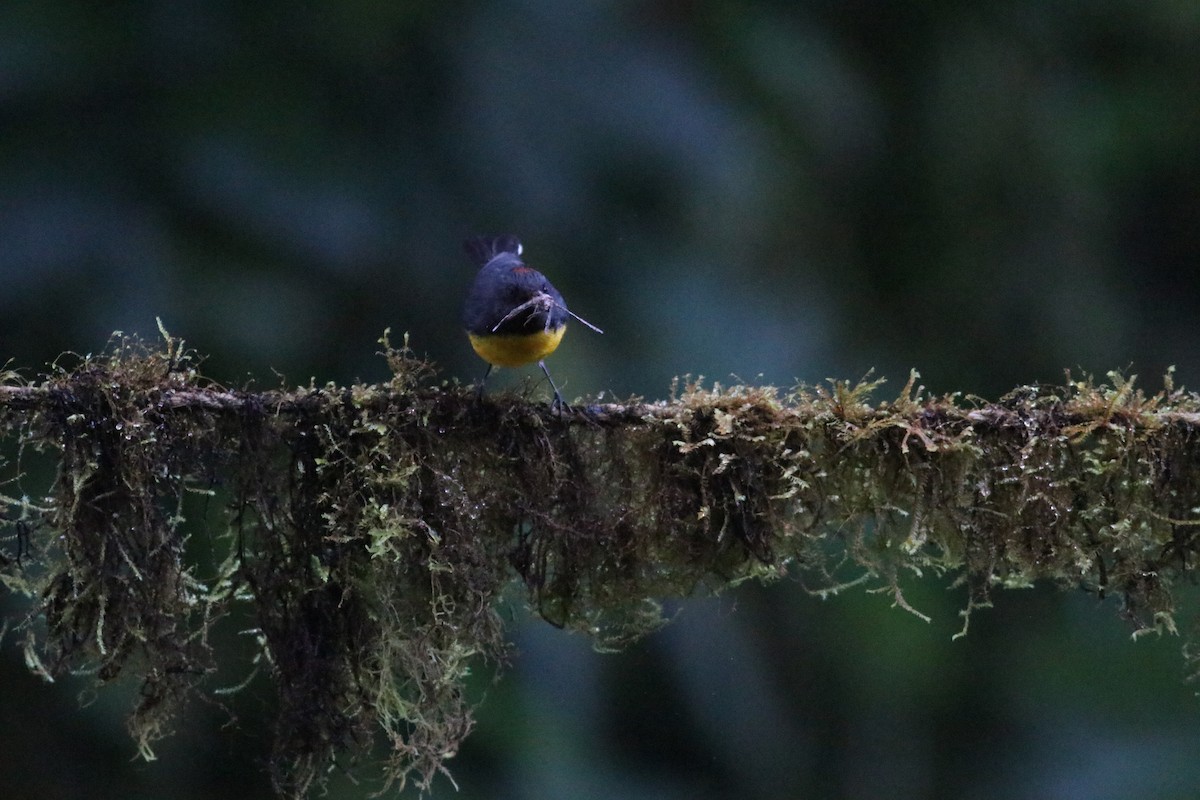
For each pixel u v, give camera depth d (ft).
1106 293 53.21
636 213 41.32
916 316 50.06
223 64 38.55
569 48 41.73
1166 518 20.31
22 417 19.20
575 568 20.70
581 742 37.19
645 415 20.49
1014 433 20.44
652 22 44.01
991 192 50.93
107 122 37.27
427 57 40.37
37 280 34.94
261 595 19.84
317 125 38.91
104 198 36.35
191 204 36.94
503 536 20.54
